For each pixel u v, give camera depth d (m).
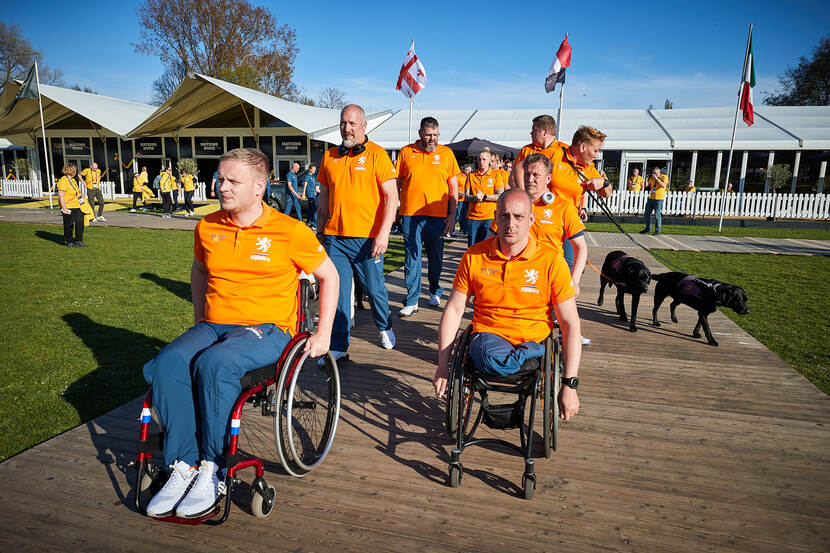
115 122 23.20
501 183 7.26
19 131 25.25
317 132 17.20
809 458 2.68
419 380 3.66
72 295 6.30
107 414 3.05
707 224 17.38
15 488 2.30
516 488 2.39
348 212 3.78
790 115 21.89
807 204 18.08
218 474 2.10
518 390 2.49
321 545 1.98
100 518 2.11
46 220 15.08
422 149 5.14
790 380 3.76
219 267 2.35
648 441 2.84
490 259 2.47
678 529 2.11
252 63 37.06
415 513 2.19
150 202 19.81
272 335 2.32
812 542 2.04
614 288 7.05
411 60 11.46
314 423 2.99
